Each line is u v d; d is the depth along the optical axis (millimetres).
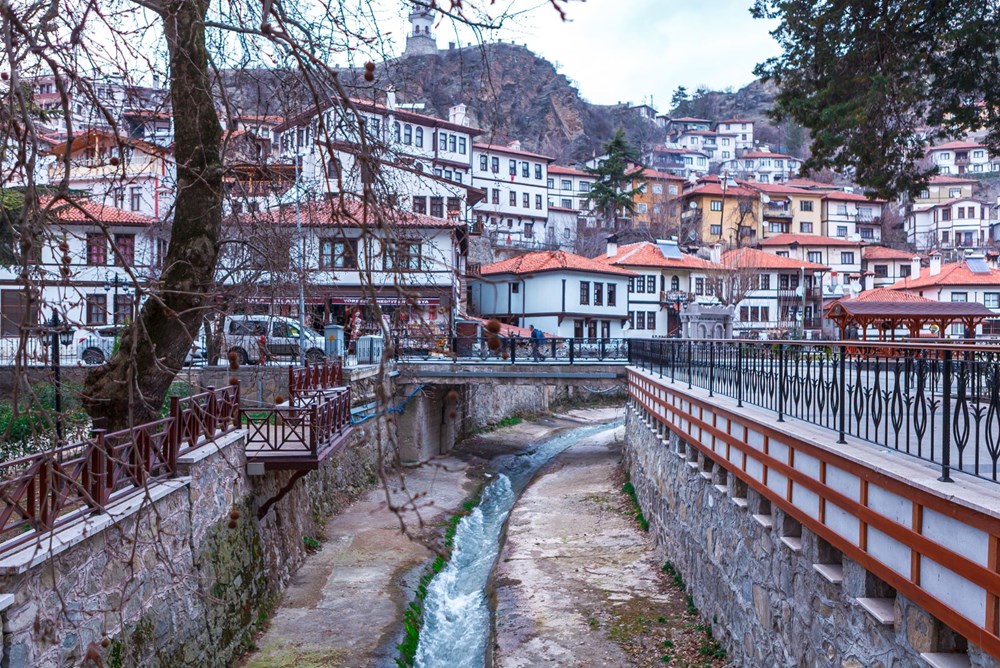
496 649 11367
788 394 8688
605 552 16094
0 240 9047
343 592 13523
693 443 12500
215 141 8453
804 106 14961
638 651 10883
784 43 15352
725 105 141125
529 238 64875
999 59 13328
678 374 15531
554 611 12680
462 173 49906
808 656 7277
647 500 18047
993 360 4801
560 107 92625
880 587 6031
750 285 50812
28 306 3605
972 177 87875
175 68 6781
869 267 68938
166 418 8750
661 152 107062
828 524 6680
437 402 29391
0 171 5117
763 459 8562
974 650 4582
